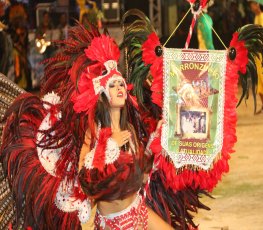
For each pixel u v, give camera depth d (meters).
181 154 5.23
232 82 5.22
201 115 5.20
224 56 5.20
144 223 5.07
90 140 5.09
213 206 8.05
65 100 5.12
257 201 8.22
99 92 5.07
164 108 5.22
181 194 5.46
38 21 19.67
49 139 5.18
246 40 5.28
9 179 5.28
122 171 4.84
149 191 5.40
